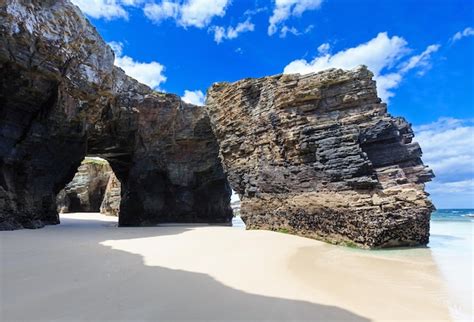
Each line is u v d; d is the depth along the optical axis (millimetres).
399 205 17516
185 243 16203
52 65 21188
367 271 11164
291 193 21875
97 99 26578
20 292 6859
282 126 22812
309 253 14656
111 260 10914
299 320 6242
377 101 20859
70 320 5547
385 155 19734
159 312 6199
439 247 17562
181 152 37844
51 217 24938
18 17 18422
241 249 14750
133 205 34656
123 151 35156
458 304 7699
